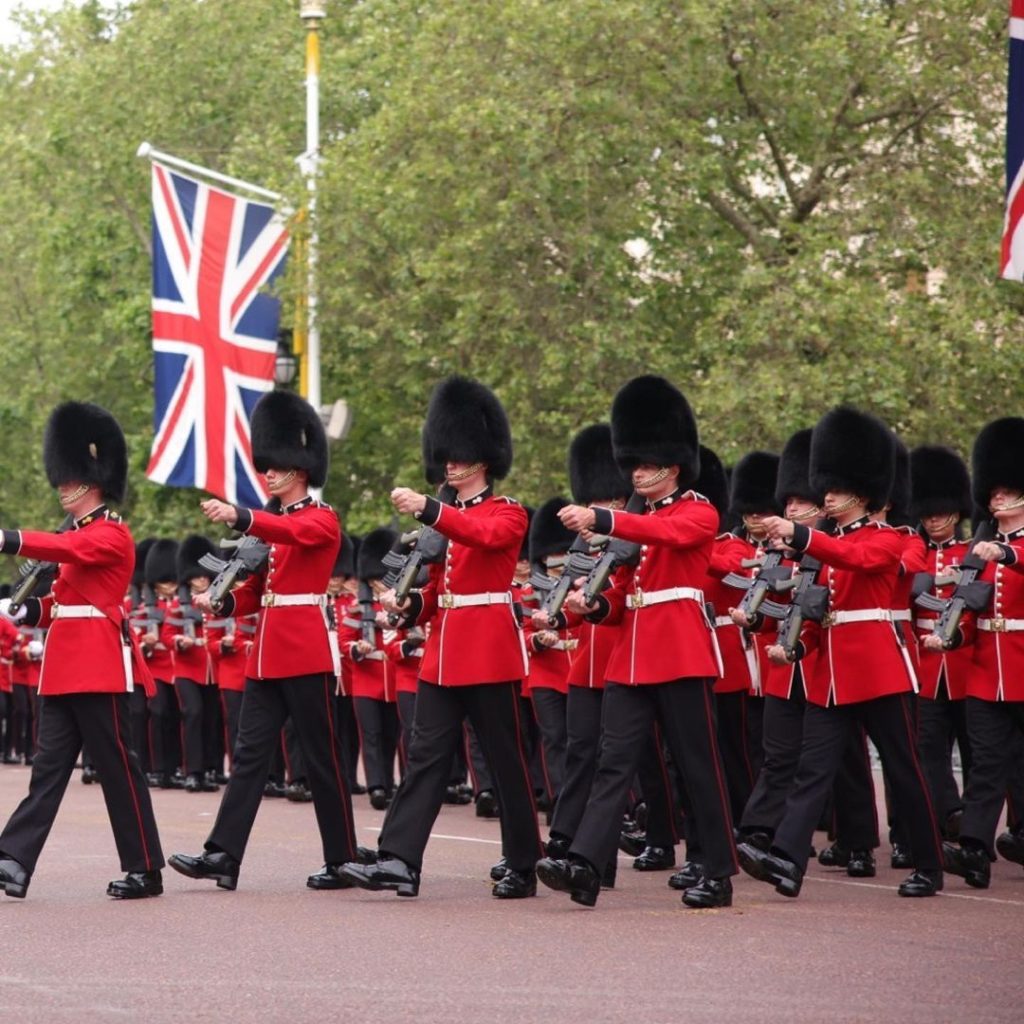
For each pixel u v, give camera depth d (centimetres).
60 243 15062
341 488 13812
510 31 10194
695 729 4297
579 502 5462
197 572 8369
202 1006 3225
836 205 10388
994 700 4806
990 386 9494
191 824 6569
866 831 4944
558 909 4291
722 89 10219
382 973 3491
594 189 10181
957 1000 3225
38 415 16200
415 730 4538
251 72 14525
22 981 3450
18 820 4497
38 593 8294
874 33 9894
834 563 4369
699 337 9938
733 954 3669
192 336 9981
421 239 10856
